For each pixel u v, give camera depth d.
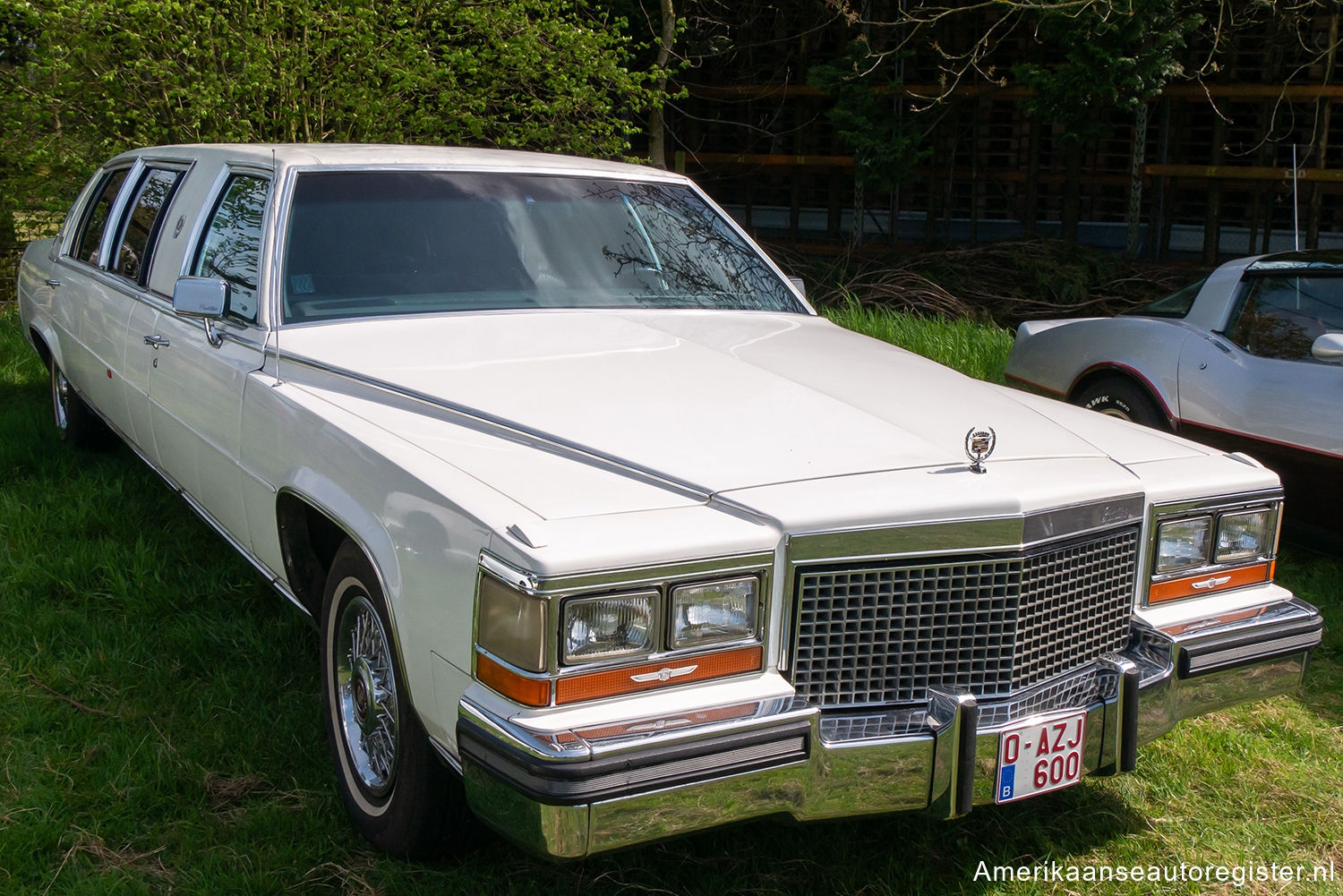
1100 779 3.20
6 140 9.20
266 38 9.16
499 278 3.50
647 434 2.54
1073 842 2.88
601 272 3.67
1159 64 11.55
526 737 2.02
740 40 16.09
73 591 4.02
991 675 2.43
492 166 3.83
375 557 2.51
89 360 5.04
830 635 2.30
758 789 2.15
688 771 2.07
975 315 12.19
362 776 2.75
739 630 2.21
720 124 17.44
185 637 3.66
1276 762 3.32
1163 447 2.96
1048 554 2.47
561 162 4.03
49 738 3.09
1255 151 14.73
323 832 2.75
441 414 2.73
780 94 16.38
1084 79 11.71
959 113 15.93
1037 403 3.21
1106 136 12.84
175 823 2.75
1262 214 15.08
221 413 3.46
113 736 3.09
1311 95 13.47
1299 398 4.80
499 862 2.65
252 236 3.53
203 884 2.50
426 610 2.33
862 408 2.77
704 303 3.76
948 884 2.69
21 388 7.03
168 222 4.27
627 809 2.03
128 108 9.21
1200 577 2.82
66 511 4.70
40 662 3.52
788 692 2.22
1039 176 15.91
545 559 2.02
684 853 2.73
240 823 2.74
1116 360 5.72
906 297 12.23
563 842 2.00
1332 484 4.68
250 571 4.29
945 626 2.38
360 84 9.49
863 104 13.74
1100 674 2.57
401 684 2.47
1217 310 5.32
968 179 16.30
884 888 2.63
